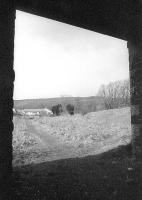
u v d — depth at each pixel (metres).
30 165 9.03
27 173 7.27
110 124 22.55
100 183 6.06
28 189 5.63
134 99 8.78
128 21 8.20
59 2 6.94
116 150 9.77
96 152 12.73
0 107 5.70
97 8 7.53
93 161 8.66
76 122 25.53
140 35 8.43
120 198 5.22
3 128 5.71
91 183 6.06
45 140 19.25
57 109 38.62
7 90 5.84
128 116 24.09
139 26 8.37
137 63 8.67
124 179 6.35
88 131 20.75
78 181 6.23
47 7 6.79
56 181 6.22
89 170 7.31
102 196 5.29
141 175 6.60
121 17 8.02
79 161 8.84
